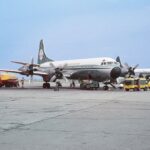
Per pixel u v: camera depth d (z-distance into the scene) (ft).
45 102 86.02
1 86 225.56
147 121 47.47
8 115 55.21
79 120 48.52
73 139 33.14
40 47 231.30
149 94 129.49
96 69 178.29
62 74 188.65
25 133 36.81
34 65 197.88
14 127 41.42
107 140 32.53
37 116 53.72
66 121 47.37
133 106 73.87
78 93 136.56
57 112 60.34
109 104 79.61
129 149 28.19
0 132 37.50
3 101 89.30
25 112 60.29
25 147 29.22
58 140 32.60
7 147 29.25
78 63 187.83
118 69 173.78
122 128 40.57
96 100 93.86
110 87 212.84
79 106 73.82
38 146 29.66
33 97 107.55
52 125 43.16
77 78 192.95
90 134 36.14
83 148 28.71
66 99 98.12
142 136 34.81
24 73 193.36
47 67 199.31
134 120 48.60
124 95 121.29
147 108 68.95
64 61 197.88
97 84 185.16
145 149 28.22
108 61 176.04
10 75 223.92
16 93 135.44
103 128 40.57
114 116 53.88
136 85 171.83
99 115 55.26
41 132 37.50
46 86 201.77
